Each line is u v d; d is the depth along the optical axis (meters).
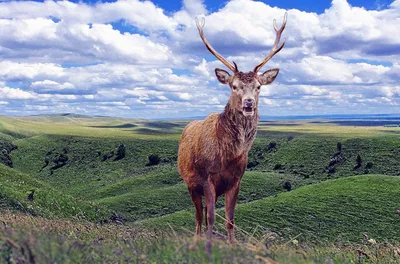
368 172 118.25
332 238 59.06
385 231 60.97
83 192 117.44
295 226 63.81
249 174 110.81
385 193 75.62
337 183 81.69
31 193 35.16
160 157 143.88
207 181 8.53
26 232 4.04
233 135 8.26
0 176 41.81
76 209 36.84
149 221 59.34
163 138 169.50
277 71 8.63
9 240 3.38
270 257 3.94
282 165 132.00
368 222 64.25
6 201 31.78
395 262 6.56
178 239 4.40
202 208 9.00
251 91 8.13
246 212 69.62
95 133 190.62
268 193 99.81
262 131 181.88
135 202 88.25
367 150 131.25
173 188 96.06
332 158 130.25
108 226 8.17
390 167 119.62
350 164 124.94
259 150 147.25
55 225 7.73
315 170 124.44
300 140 149.75
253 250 3.99
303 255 4.46
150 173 127.62
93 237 6.45
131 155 147.50
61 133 178.38
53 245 3.63
